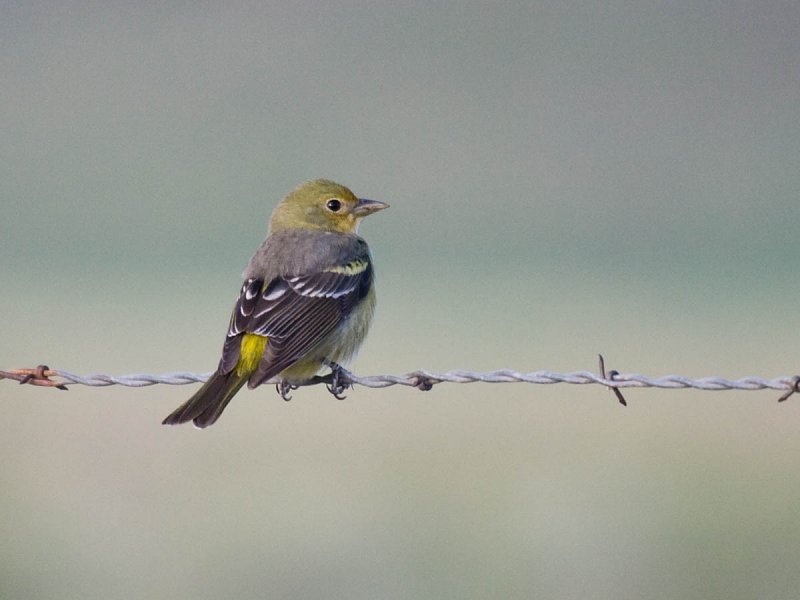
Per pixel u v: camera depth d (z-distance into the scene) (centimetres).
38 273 2916
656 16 7088
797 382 912
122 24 6675
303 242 1115
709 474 1500
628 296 2623
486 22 7025
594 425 1695
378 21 6938
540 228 3662
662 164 4859
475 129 5388
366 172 4656
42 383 1005
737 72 6303
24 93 5697
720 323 2306
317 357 1082
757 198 4144
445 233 3612
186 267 2986
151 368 1972
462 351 2122
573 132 5472
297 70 6200
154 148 4897
